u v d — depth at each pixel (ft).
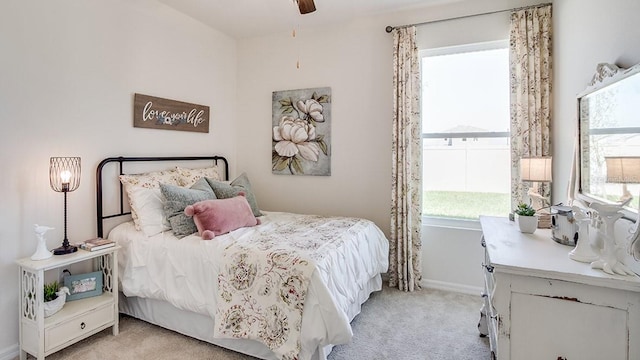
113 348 6.80
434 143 10.34
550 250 4.88
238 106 12.84
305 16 10.58
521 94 8.72
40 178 7.09
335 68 11.21
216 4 9.78
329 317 5.64
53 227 7.32
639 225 3.74
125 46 8.79
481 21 9.39
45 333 6.15
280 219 9.81
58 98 7.38
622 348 3.85
